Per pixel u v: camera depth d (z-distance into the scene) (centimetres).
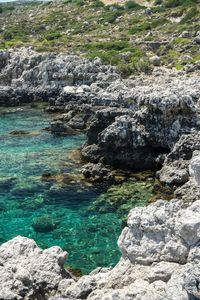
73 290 1366
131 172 3209
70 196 2789
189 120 3247
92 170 3095
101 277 1433
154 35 10200
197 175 2484
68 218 2467
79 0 17400
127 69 7206
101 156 3381
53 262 1505
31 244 1605
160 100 3238
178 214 1523
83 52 8925
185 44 8656
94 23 13250
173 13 11838
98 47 9312
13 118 5456
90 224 2388
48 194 2823
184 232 1412
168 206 1579
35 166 3369
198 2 12300
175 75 6606
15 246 1595
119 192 2839
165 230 1469
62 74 6862
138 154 3256
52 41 10431
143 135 3294
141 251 1462
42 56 7394
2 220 2455
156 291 1238
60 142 4119
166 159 3028
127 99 4562
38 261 1512
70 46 9688
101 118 3647
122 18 13162
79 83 6869
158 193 2772
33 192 2861
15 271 1448
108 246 2130
